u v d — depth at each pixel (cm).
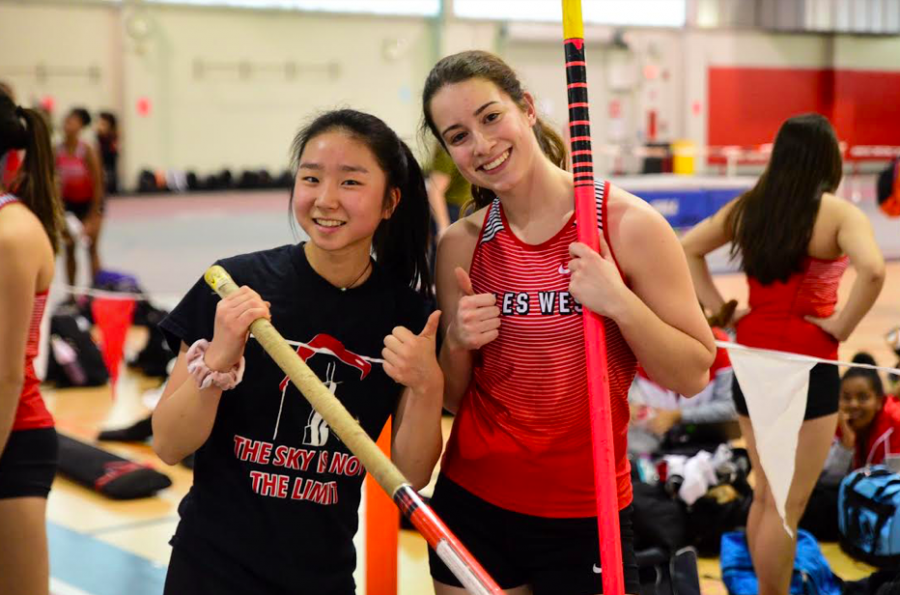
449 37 1881
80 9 1672
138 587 349
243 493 184
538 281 188
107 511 429
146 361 661
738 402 295
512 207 191
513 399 194
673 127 2005
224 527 183
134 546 388
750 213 297
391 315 194
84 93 1694
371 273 195
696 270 322
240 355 174
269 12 1808
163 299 833
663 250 183
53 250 231
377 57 1888
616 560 167
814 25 2044
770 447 235
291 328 186
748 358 237
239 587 182
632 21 1961
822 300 294
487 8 1891
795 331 292
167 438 181
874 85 2138
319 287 188
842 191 1560
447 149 188
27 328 207
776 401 235
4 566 213
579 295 176
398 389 196
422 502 154
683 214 888
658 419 453
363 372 191
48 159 227
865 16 2080
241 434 185
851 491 374
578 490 194
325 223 180
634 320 174
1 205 209
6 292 204
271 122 1839
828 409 283
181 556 185
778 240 290
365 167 180
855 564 371
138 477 446
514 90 185
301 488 185
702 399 461
